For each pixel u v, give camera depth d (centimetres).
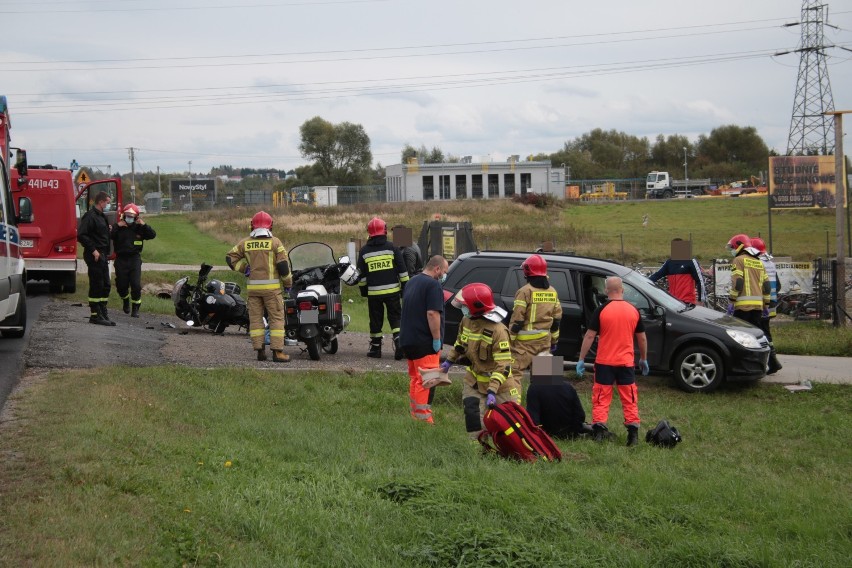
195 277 2530
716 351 1234
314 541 514
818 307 2045
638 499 664
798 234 4966
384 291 1312
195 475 607
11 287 1102
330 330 1295
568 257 1327
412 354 919
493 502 603
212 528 506
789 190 3359
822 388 1256
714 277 2120
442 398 1103
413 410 936
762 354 1228
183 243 4212
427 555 512
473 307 808
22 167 1773
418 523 561
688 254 1484
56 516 492
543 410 923
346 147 11144
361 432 849
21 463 600
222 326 1476
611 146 13488
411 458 755
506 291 1299
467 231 2344
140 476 579
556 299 1011
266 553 484
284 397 1000
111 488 550
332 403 998
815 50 6494
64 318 1466
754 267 1341
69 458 605
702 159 13025
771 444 956
